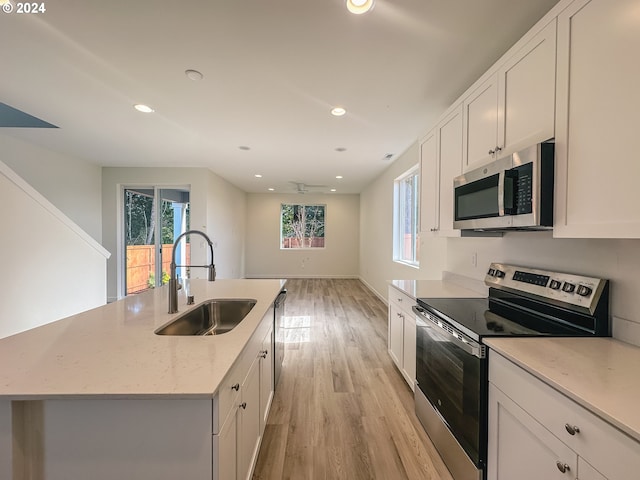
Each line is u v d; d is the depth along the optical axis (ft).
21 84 7.41
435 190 7.75
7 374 3.06
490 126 5.39
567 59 3.73
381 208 18.76
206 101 8.28
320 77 6.98
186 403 2.92
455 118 6.70
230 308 6.86
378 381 8.37
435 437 5.66
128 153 14.07
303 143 12.13
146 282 17.53
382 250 18.57
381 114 9.10
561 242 4.96
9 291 8.29
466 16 4.99
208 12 4.91
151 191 17.44
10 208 8.29
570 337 4.17
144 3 4.71
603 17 3.28
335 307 16.99
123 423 2.93
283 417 6.70
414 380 7.08
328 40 5.64
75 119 9.73
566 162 3.75
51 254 9.66
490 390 4.09
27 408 2.92
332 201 27.50
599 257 4.29
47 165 13.56
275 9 4.84
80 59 6.31
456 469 4.83
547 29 4.05
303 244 27.68
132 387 2.83
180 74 6.89
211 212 17.79
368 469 5.21
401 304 8.17
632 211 2.99
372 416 6.74
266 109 8.78
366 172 18.01
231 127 10.34
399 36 5.52
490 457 4.08
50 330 4.47
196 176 16.94
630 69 3.02
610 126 3.21
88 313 5.47
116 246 16.93
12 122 10.74
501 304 6.07
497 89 5.18
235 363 3.55
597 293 4.16
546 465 3.08
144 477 2.96
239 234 24.63
